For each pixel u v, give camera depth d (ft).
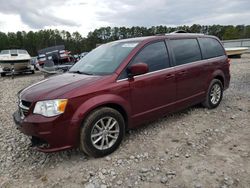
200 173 9.95
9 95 28.32
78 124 10.56
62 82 11.81
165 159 11.18
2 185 9.84
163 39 14.53
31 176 10.40
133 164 10.88
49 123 10.03
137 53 12.95
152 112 13.48
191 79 15.70
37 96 10.61
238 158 10.98
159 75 13.53
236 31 252.01
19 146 13.28
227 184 9.17
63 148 10.53
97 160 11.35
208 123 15.39
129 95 12.20
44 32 274.77
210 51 17.83
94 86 11.11
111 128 11.70
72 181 9.90
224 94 23.04
